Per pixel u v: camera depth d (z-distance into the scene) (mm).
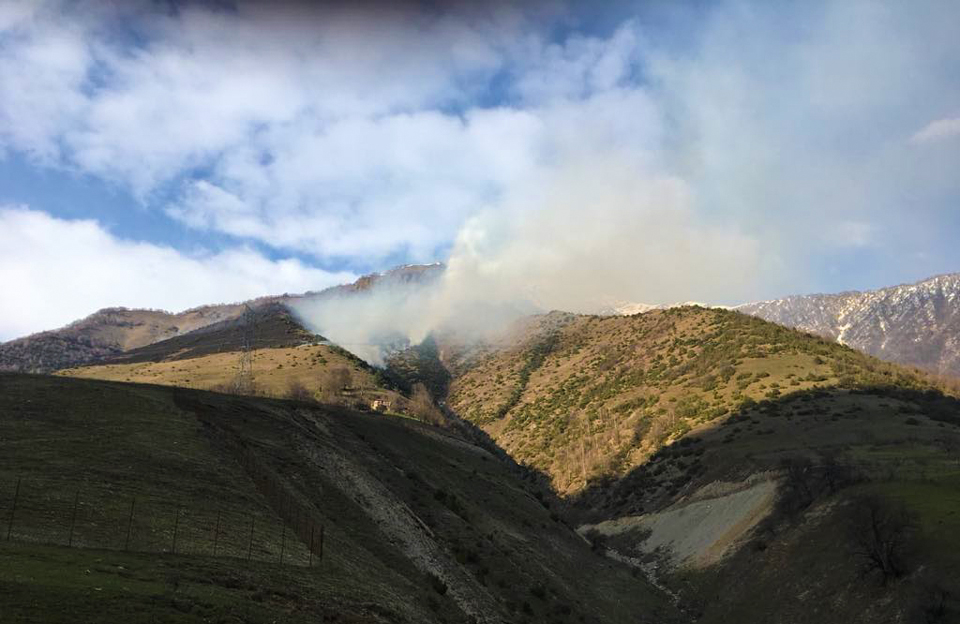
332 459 69688
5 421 52219
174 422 60844
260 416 74750
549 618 57438
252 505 46656
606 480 143375
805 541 68250
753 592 67688
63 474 41719
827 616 55031
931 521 55312
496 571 62438
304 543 42719
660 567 93562
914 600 47594
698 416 152625
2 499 35156
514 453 187250
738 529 85688
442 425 161375
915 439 100812
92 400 63344
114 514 36781
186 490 44969
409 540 57250
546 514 104062
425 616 40625
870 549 54344
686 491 115688
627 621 67562
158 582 27922
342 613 32281
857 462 86625
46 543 30469
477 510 82375
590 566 85250
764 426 129625
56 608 22453
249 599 29469
